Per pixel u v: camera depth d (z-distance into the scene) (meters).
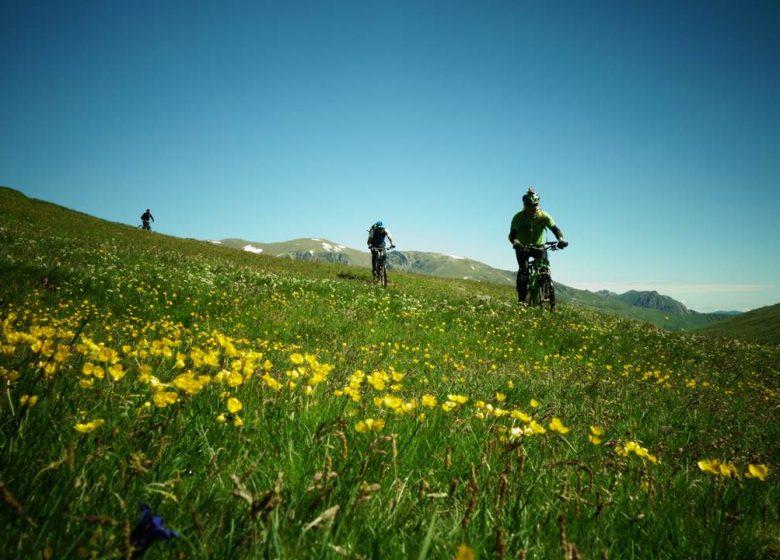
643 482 2.38
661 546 1.91
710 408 5.64
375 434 2.44
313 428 2.63
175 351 4.27
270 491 1.36
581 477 2.44
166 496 1.63
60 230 28.88
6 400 2.10
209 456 2.15
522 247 13.48
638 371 8.75
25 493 1.50
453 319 12.02
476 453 2.62
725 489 2.43
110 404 2.44
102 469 1.75
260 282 16.50
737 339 18.56
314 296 14.02
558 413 4.14
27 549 1.24
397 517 1.75
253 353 3.44
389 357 6.82
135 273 14.50
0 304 6.36
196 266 19.45
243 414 2.69
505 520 1.82
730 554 1.82
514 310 13.60
